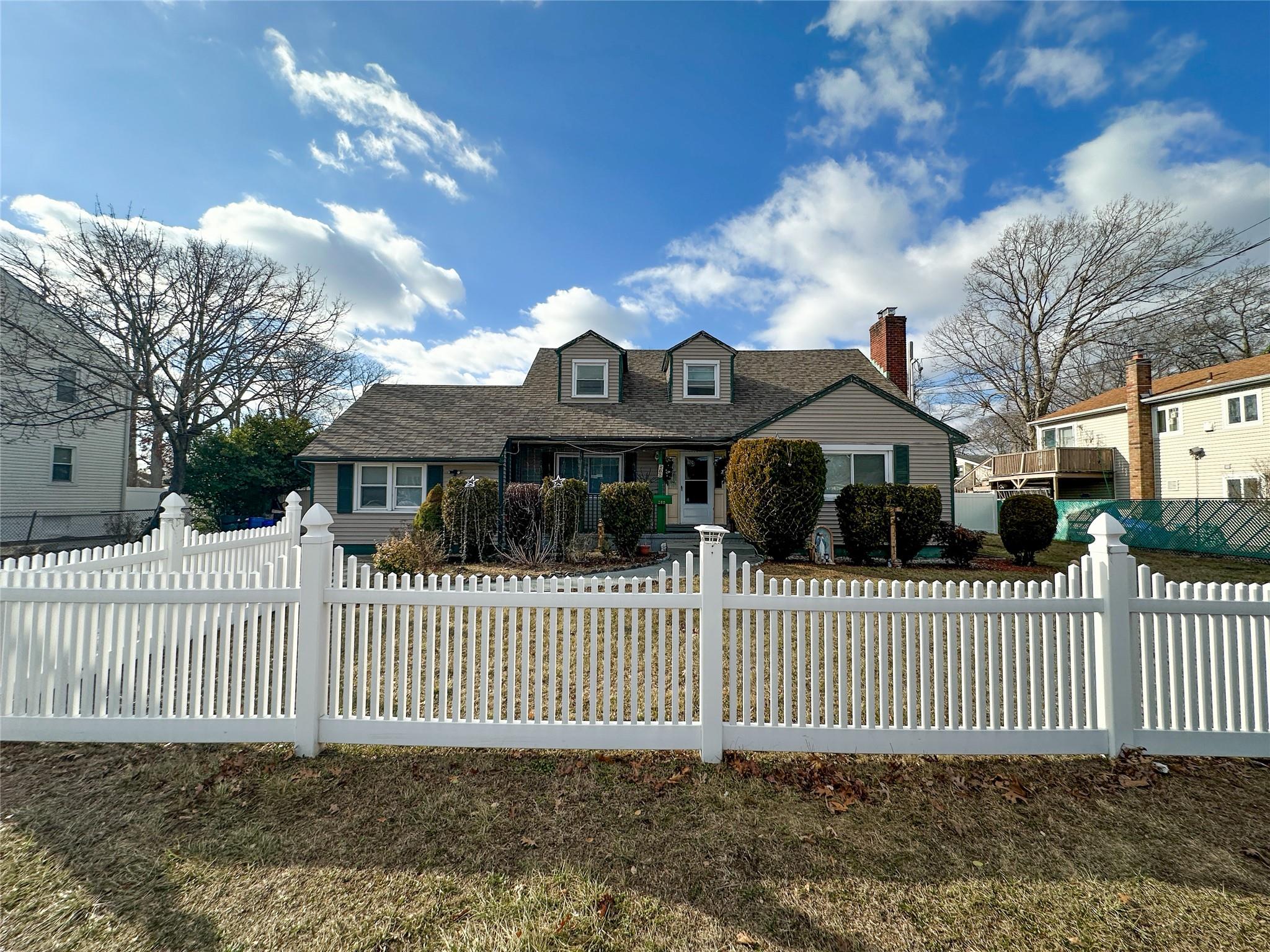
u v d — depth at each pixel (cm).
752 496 1078
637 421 1479
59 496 1827
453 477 1334
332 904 212
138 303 1603
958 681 368
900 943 197
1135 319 2538
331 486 1359
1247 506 1298
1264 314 2334
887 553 1110
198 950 189
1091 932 201
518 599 329
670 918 207
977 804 283
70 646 330
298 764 314
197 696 330
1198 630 329
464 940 196
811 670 328
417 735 326
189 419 1777
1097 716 329
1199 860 241
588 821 266
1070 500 1931
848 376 1314
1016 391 2897
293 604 332
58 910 207
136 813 267
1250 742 323
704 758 322
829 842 253
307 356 2009
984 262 2842
